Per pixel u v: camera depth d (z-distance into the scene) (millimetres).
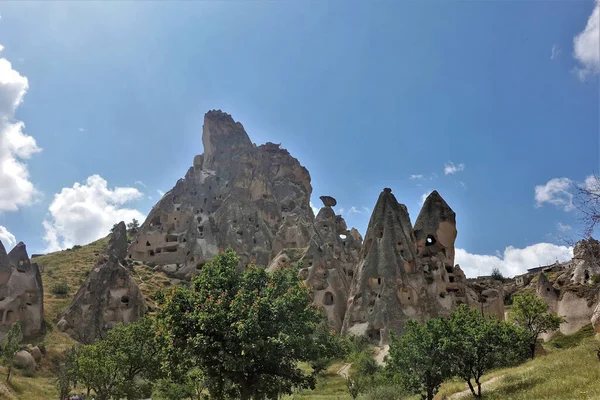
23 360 51406
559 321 50125
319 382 48156
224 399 26516
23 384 44625
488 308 68938
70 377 42969
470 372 30953
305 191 126312
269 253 97125
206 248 95438
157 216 102812
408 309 61125
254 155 117375
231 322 23391
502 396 28125
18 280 63969
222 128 121688
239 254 94750
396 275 62625
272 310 24109
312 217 120188
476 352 30422
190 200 106625
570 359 32250
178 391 37438
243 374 23969
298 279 26922
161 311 24969
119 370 35812
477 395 30203
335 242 87625
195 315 23609
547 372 30625
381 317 59875
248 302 24219
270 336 23641
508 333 31625
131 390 35031
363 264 66125
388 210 69250
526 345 39375
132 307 71500
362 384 42656
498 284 83000
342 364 53938
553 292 66812
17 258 66250
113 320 69875
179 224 101438
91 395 48000
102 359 36375
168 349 24578
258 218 104188
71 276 91875
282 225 100562
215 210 105875
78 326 67812
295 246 94875
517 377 32031
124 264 90375
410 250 65438
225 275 25891
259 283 26328
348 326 62625
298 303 25109
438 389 34938
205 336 23016
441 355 31156
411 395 36594
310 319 25516
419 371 31750
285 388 28250
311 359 25812
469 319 33344
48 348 57562
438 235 68250
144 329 36594
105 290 71312
